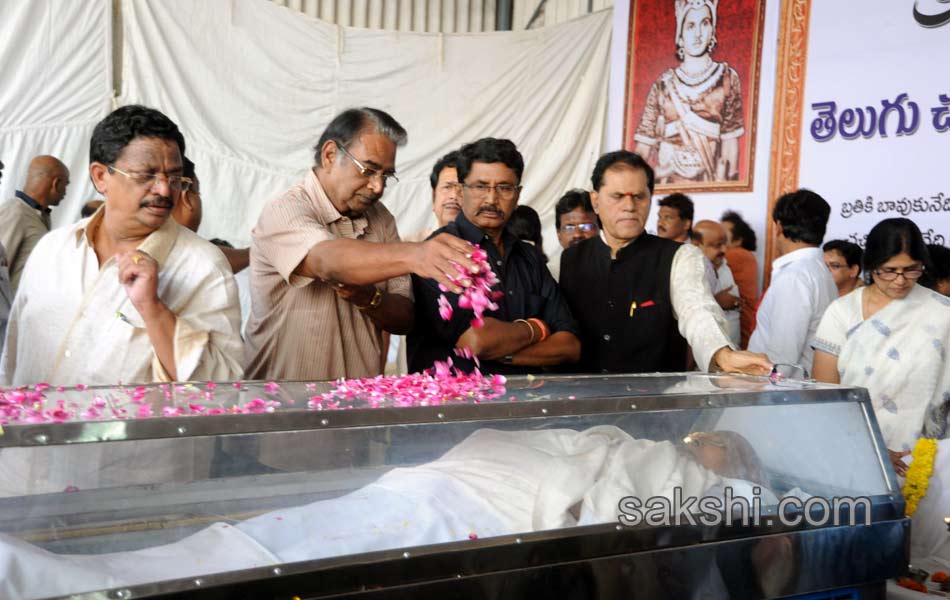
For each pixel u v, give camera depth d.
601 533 1.44
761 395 1.71
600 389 1.73
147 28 5.46
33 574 1.12
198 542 1.24
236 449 1.30
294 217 2.08
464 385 1.72
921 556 2.11
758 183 4.83
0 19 5.09
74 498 1.20
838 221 4.49
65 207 5.25
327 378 2.20
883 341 2.60
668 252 2.62
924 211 4.14
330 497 1.35
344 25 6.12
